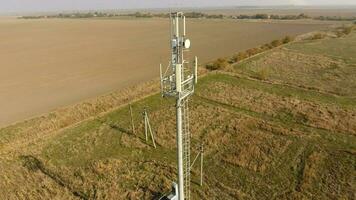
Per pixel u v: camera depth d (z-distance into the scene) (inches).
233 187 813.2
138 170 894.4
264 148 980.6
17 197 802.2
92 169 906.1
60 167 928.3
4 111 1413.6
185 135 682.8
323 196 769.6
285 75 1772.9
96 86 1763.0
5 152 1024.9
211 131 1096.2
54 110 1378.0
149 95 1473.9
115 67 2220.7
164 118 1222.3
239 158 930.1
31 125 1224.8
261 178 845.2
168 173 872.3
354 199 755.4
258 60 2106.3
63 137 1114.1
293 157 932.6
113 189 813.2
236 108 1307.8
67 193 806.5
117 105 1406.3
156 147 1016.9
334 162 901.2
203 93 1480.1
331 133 1066.1
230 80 1678.2
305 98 1402.6
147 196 784.3
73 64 2361.0
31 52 2957.7
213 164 908.6
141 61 2395.4
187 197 757.3
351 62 2039.9
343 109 1261.1
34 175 892.0
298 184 817.5
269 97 1409.9
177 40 511.5
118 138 1088.8
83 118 1296.8
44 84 1836.9
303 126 1125.1
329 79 1684.3
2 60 2598.4
